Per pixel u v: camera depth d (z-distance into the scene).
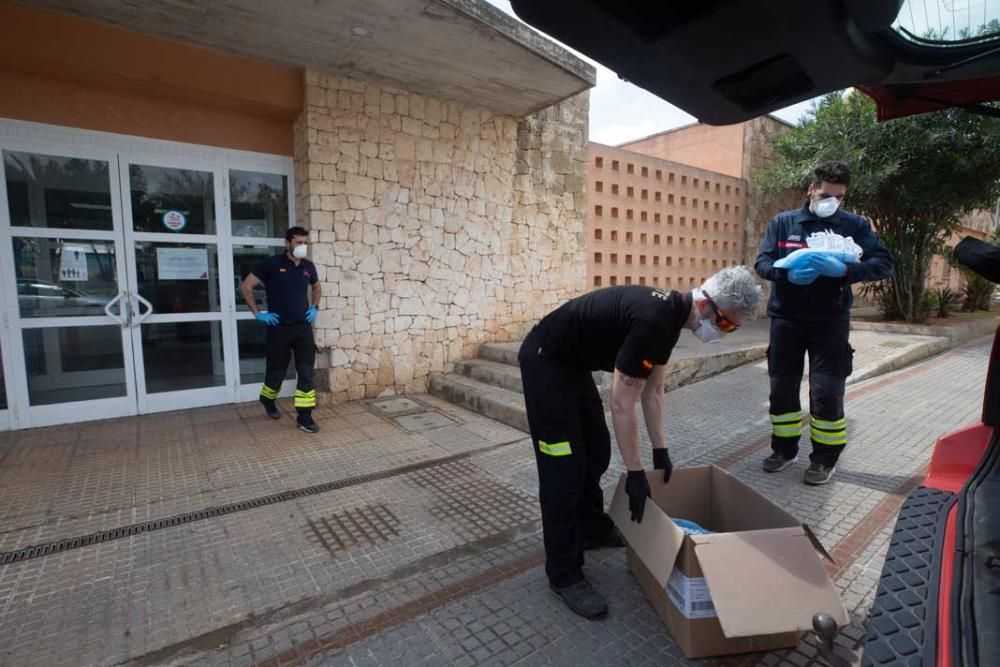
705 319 2.19
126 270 5.09
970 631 1.28
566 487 2.35
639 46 1.36
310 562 2.81
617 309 2.25
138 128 5.04
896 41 1.49
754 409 5.31
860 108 8.77
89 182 4.90
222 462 4.14
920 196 8.62
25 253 4.69
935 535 1.71
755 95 1.66
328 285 5.60
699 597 2.00
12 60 4.30
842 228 3.45
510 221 6.96
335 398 5.77
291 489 3.68
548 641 2.17
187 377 5.50
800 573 1.89
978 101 2.09
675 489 2.63
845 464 3.92
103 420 5.09
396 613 2.38
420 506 3.44
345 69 5.36
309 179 5.41
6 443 4.45
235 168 5.54
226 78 5.03
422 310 6.29
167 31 4.59
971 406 5.27
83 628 2.30
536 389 2.41
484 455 4.32
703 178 10.09
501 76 5.49
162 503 3.46
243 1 4.12
